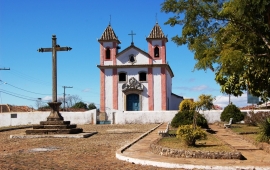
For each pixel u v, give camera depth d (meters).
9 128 28.55
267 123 13.89
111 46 40.56
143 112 34.88
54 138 18.19
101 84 40.09
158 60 39.88
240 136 17.52
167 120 34.47
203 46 11.81
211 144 11.91
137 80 39.81
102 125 32.06
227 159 9.79
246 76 14.77
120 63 40.25
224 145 11.61
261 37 11.23
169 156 10.30
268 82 14.74
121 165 9.44
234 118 28.12
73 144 15.06
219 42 11.55
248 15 10.58
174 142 12.47
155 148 11.20
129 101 39.94
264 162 9.26
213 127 25.70
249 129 21.05
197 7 11.78
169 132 18.09
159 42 40.06
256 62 12.12
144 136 17.33
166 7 12.10
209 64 11.27
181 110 22.61
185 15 12.03
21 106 46.62
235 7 10.21
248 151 12.30
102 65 40.12
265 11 10.29
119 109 39.62
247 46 11.46
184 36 12.27
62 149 13.20
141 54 40.12
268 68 13.12
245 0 9.92
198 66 11.44
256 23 11.00
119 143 15.12
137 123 34.69
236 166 8.53
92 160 10.36
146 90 39.69
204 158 9.91
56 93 21.09
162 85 39.56
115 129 25.50
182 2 11.94
